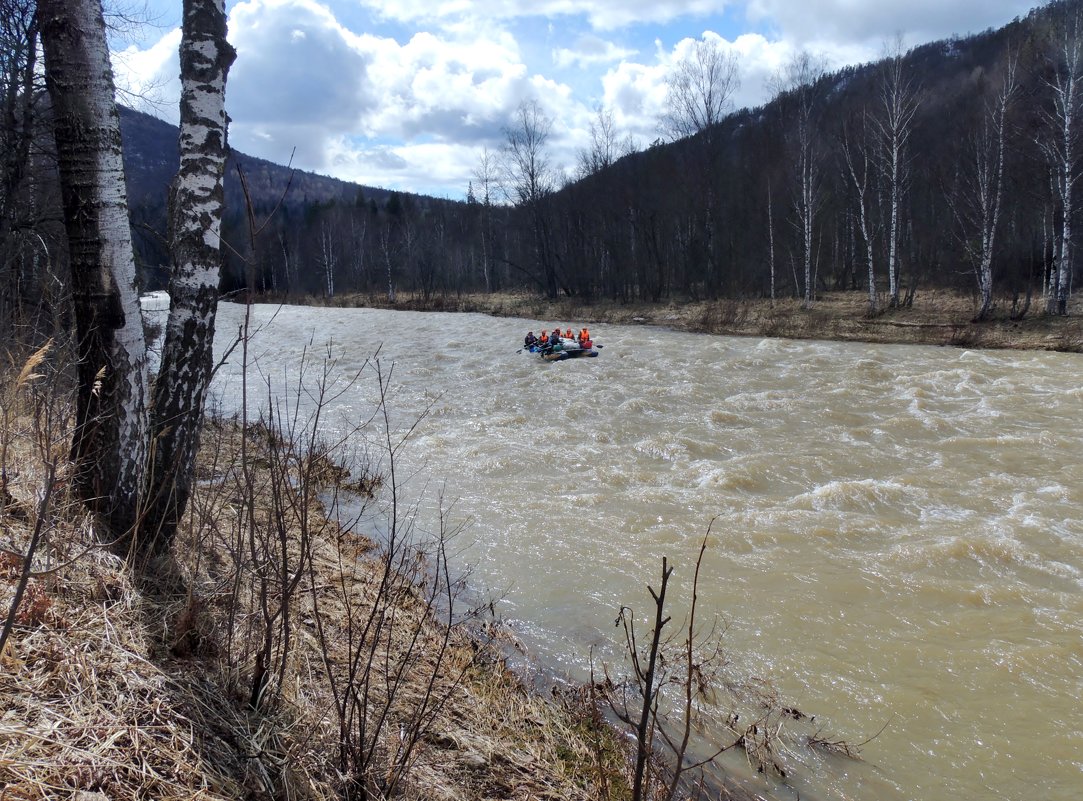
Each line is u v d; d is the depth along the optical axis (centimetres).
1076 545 714
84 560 349
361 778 286
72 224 385
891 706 471
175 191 419
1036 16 3553
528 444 1129
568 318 3338
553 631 563
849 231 4278
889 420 1200
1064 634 554
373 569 606
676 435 1127
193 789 240
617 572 673
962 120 3838
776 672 509
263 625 359
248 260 299
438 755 346
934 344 2159
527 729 409
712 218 3881
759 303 3353
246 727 286
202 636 336
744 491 905
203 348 429
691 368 1811
